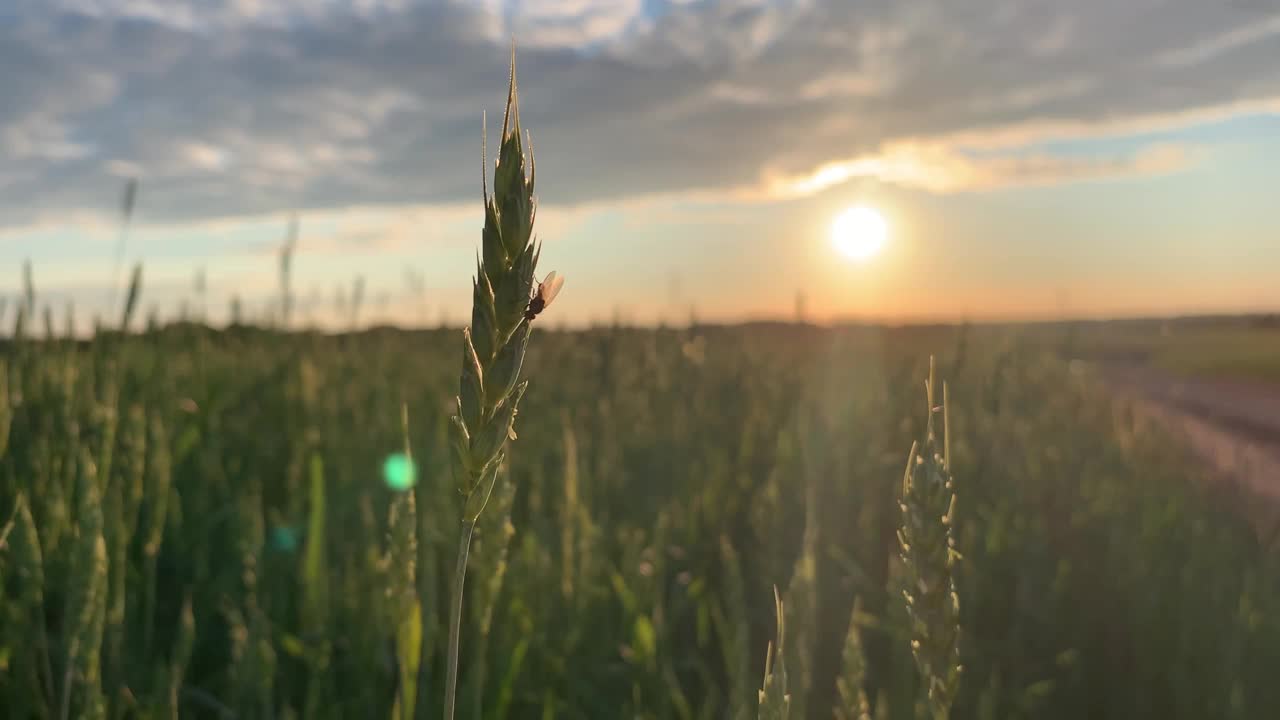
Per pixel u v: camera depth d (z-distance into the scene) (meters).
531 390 1.27
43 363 0.71
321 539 0.60
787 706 0.20
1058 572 0.84
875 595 0.70
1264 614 0.72
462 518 0.17
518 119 0.17
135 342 0.94
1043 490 1.07
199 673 0.60
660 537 0.69
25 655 0.42
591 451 1.01
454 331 1.48
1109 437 1.38
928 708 0.34
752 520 0.78
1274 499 1.13
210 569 0.70
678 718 0.60
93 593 0.34
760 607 0.70
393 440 0.89
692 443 1.13
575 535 0.60
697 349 1.51
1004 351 1.33
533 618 0.60
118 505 0.43
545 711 0.54
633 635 0.62
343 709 0.53
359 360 1.35
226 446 0.93
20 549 0.42
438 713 0.48
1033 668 0.72
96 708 0.34
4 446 0.58
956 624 0.23
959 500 0.89
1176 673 0.68
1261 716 0.62
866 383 1.13
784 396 1.29
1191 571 0.82
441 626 0.58
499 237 0.17
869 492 0.83
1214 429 1.77
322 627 0.56
